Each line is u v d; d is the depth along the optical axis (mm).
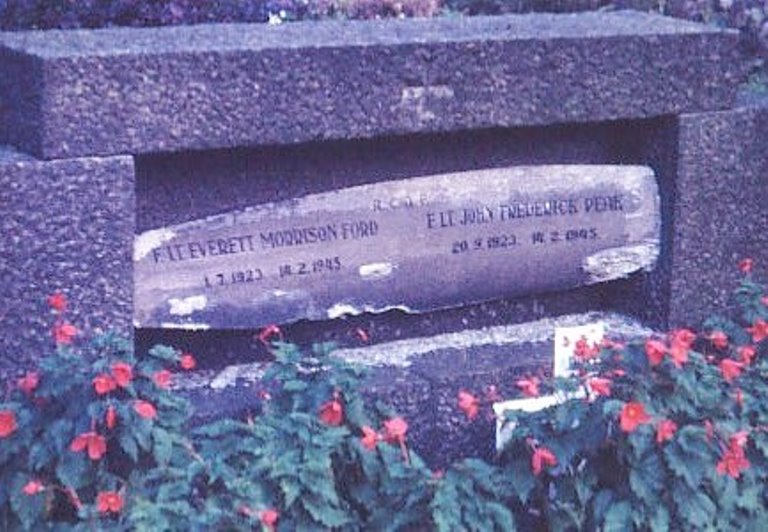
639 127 4777
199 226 4324
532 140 4672
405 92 4371
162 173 4312
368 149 4480
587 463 4152
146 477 3953
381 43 4328
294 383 4133
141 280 4285
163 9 5520
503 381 4516
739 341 4578
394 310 4602
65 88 4059
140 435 3912
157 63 4125
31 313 4109
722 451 4109
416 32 4543
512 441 4207
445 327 4688
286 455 4016
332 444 4039
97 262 4145
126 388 3941
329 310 4488
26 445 3924
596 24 4766
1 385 4109
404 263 4543
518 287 4695
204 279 4352
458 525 4004
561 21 4836
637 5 5973
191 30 4535
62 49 4145
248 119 4230
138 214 4309
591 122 4637
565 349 4625
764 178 4828
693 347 4812
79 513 3871
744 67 5477
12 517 3967
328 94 4297
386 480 4098
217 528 3855
